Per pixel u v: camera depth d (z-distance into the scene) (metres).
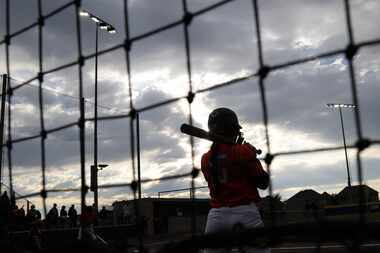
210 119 3.98
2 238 3.39
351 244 1.99
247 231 2.18
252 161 3.73
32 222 10.46
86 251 2.68
